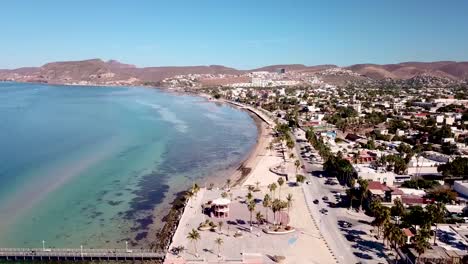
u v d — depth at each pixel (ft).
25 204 470.39
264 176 589.73
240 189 523.70
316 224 408.05
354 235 382.22
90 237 390.83
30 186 533.96
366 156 638.53
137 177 587.27
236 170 636.07
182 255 343.05
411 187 506.07
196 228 397.80
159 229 409.69
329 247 357.00
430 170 585.63
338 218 424.46
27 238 386.73
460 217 410.72
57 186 536.83
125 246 370.94
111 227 414.21
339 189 522.88
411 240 337.72
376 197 445.78
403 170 571.69
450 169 542.57
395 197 444.55
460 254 316.40
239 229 395.34
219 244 351.25
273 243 366.02
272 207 412.16
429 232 339.98
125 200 492.54
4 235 391.45
